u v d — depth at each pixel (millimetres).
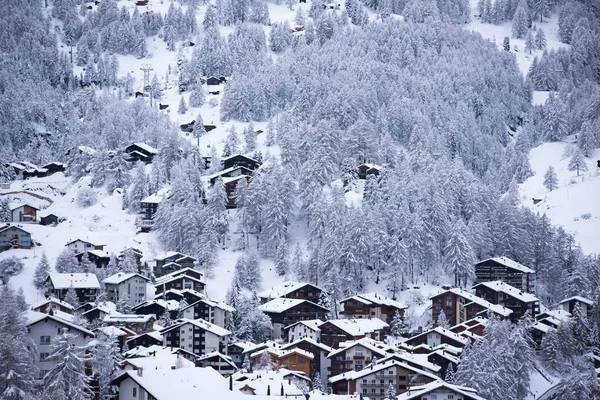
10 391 135750
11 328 149875
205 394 153500
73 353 145250
